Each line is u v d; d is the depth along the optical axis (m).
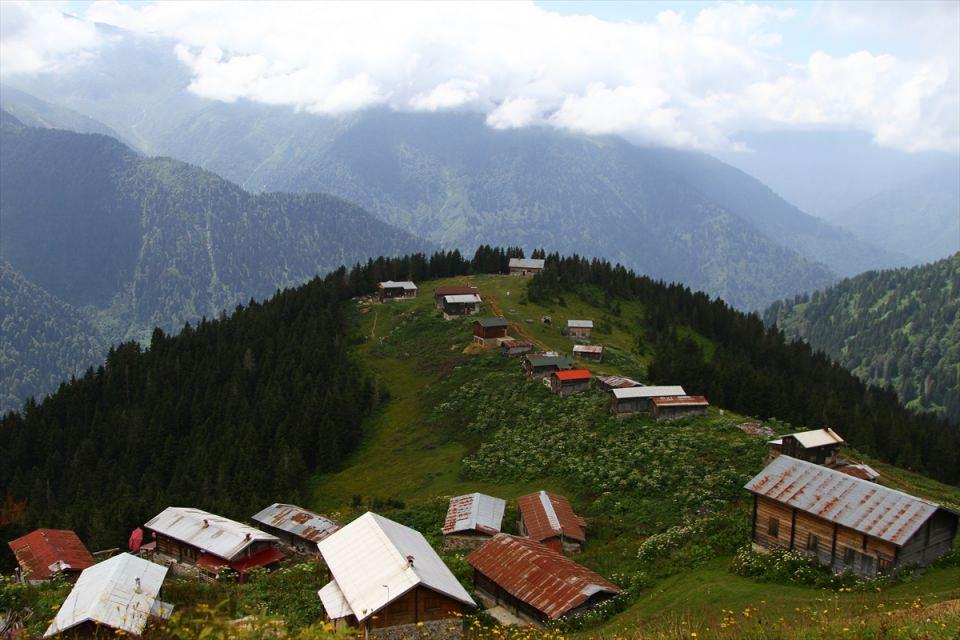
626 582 55.19
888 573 49.66
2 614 41.50
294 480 111.50
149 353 166.75
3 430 147.75
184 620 24.27
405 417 127.44
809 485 56.78
